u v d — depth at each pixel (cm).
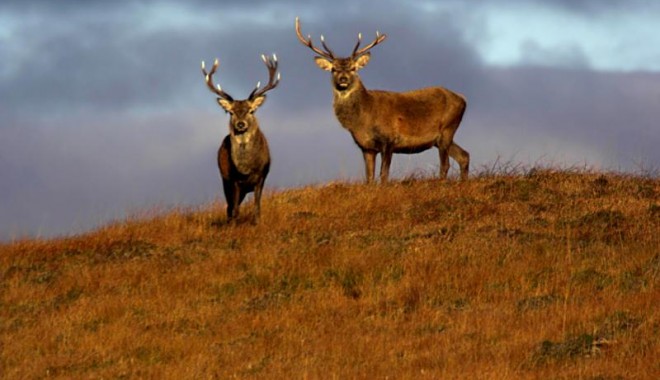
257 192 6397
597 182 7088
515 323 4778
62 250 6125
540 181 7138
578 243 5819
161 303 5216
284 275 5538
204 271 5600
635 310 4806
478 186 7081
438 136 7656
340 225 6419
